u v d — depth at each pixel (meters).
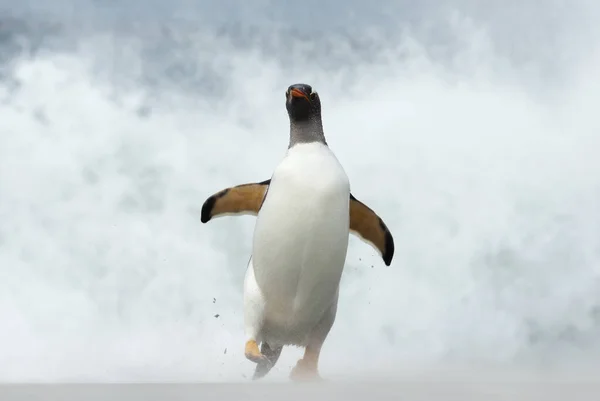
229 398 6.88
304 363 11.75
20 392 7.53
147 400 6.80
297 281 11.23
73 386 8.31
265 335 11.98
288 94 11.52
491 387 7.78
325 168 11.09
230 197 12.05
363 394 7.10
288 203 10.98
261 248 11.26
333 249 11.12
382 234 12.45
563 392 7.21
